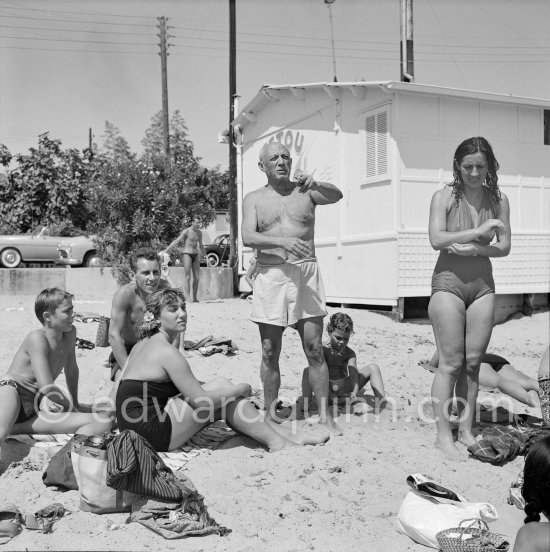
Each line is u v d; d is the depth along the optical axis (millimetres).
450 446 5535
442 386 5598
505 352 10602
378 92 13531
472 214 5617
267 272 5727
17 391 5398
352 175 14328
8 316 11617
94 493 4199
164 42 37719
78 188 32031
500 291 14078
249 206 5820
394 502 4539
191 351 8648
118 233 18406
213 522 4031
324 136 15148
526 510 3057
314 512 4312
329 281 15016
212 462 5031
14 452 5180
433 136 13500
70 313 5633
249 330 10445
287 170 5785
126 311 6285
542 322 13883
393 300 13062
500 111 14219
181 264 18438
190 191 19234
